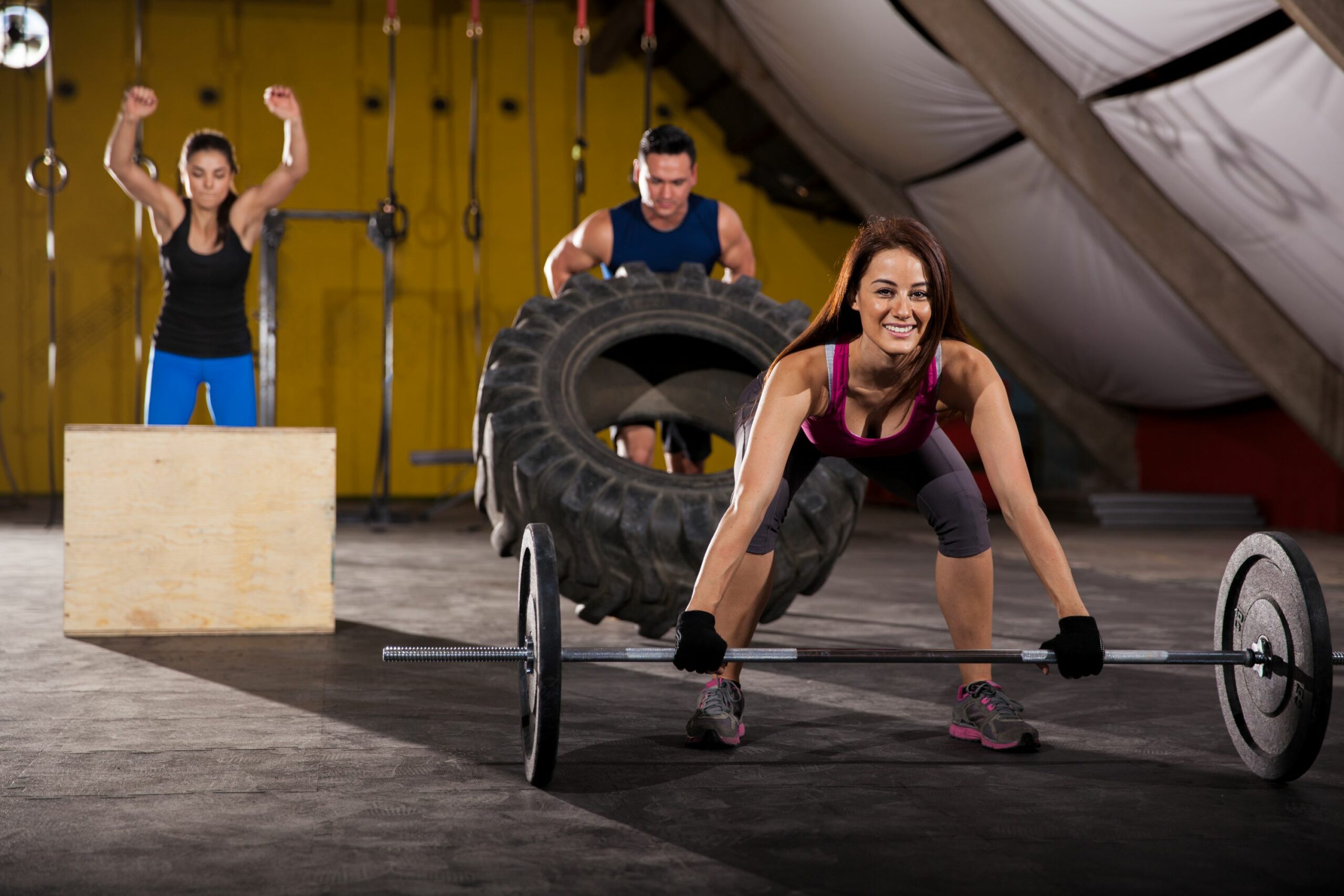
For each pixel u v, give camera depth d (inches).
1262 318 277.4
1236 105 224.2
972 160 326.3
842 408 77.7
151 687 104.2
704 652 68.9
